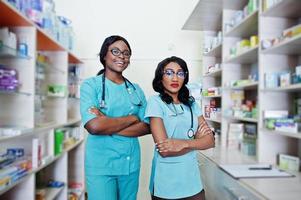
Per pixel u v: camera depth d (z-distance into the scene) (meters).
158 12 3.67
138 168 1.84
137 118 1.75
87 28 3.61
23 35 1.87
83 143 3.24
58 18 2.46
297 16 2.01
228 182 1.76
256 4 2.13
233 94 2.68
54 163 2.69
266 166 1.92
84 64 3.46
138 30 3.64
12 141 2.10
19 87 1.85
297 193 1.35
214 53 3.11
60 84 2.71
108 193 1.72
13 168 1.70
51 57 2.71
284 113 1.99
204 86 2.98
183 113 1.52
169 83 1.52
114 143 1.72
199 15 2.91
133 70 3.61
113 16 3.64
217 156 2.30
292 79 1.78
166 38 3.65
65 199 2.68
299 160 1.84
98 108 1.70
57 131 2.44
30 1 1.93
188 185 1.46
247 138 2.47
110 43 1.73
